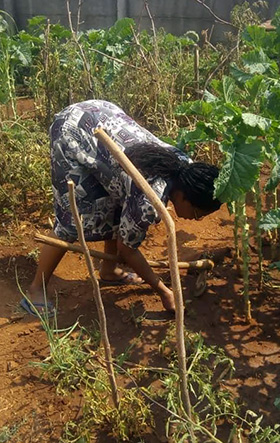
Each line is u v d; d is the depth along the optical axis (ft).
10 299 11.55
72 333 10.51
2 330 10.72
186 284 11.64
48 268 10.93
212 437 7.72
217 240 13.30
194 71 18.54
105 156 9.64
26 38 22.74
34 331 10.66
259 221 10.08
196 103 9.75
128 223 9.43
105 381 9.02
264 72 11.34
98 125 9.84
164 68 18.53
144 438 8.46
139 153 9.11
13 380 9.57
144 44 22.36
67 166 9.93
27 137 16.02
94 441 8.45
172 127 15.64
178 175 9.20
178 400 8.37
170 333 10.11
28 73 24.47
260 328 10.55
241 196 9.70
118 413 8.34
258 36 12.91
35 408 9.06
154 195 6.37
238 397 9.11
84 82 17.53
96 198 10.17
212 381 9.41
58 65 17.75
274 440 7.83
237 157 8.80
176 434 8.01
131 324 10.68
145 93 16.96
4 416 8.96
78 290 11.70
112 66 20.52
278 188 15.26
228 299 11.26
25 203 14.64
